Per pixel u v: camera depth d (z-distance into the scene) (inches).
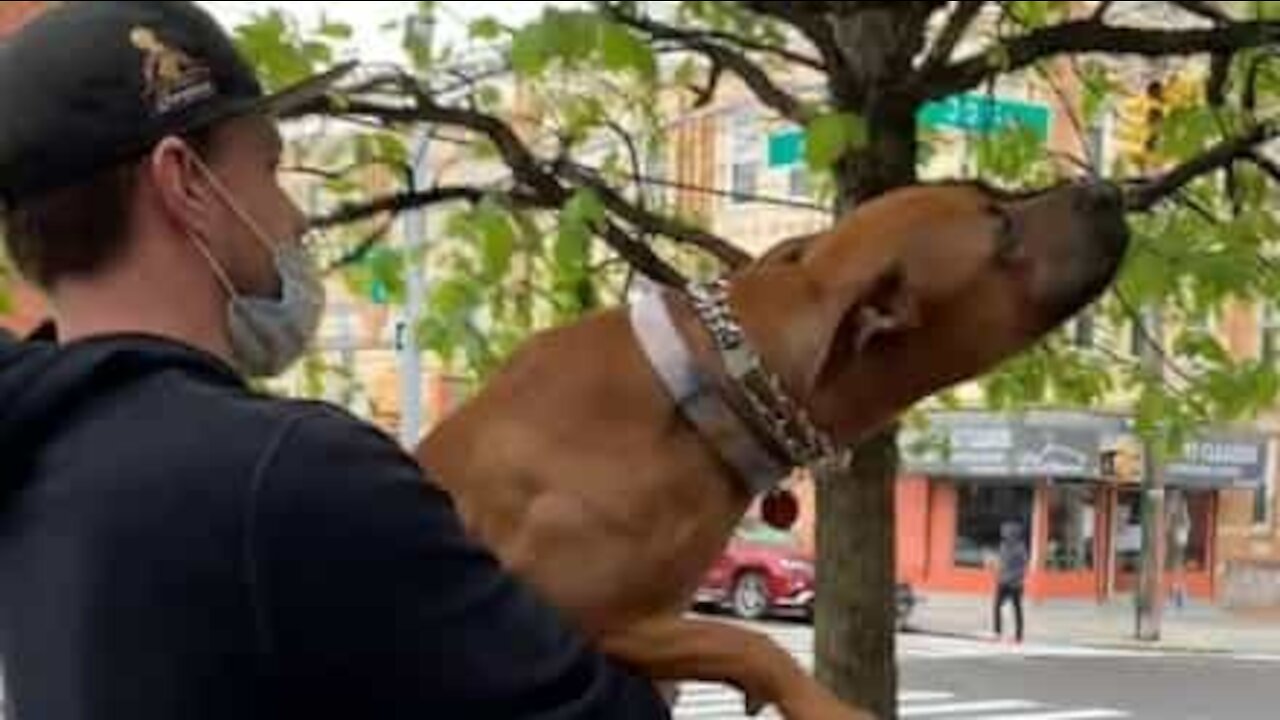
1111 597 1280.8
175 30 67.9
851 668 167.6
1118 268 98.5
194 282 68.9
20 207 67.9
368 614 59.3
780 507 100.6
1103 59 198.8
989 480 1282.0
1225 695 783.7
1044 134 197.5
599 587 85.3
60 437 64.2
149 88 66.8
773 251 96.5
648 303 91.0
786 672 84.7
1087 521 1275.8
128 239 67.9
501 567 63.8
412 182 180.2
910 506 1314.0
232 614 59.2
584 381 88.8
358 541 59.5
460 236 173.5
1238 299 169.5
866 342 90.6
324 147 182.7
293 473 59.8
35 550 63.5
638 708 64.9
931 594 1301.7
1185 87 186.1
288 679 59.2
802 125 160.9
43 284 69.4
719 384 87.8
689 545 87.4
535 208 169.3
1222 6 186.9
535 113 188.5
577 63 148.6
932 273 93.3
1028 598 1266.0
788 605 973.2
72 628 61.6
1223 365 191.0
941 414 319.6
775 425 88.4
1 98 67.5
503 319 183.6
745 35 188.5
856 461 166.1
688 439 87.7
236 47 75.8
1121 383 215.2
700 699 599.8
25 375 65.2
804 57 177.2
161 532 60.1
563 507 85.7
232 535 59.3
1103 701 762.2
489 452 88.0
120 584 60.3
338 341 231.8
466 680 60.2
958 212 95.2
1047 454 1189.1
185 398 63.0
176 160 67.5
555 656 62.3
